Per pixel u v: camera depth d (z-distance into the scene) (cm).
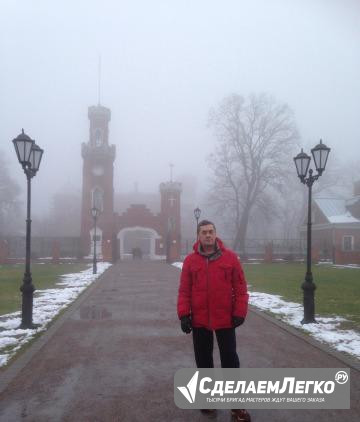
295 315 1074
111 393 543
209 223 488
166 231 4856
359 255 3806
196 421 464
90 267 3184
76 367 651
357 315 1076
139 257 4844
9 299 1380
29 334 869
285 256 4144
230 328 481
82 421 465
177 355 714
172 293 1551
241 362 668
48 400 523
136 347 769
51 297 1405
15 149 989
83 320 1026
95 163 4841
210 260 482
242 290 482
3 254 3844
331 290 1630
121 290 1645
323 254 4300
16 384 578
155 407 500
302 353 720
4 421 467
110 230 4419
